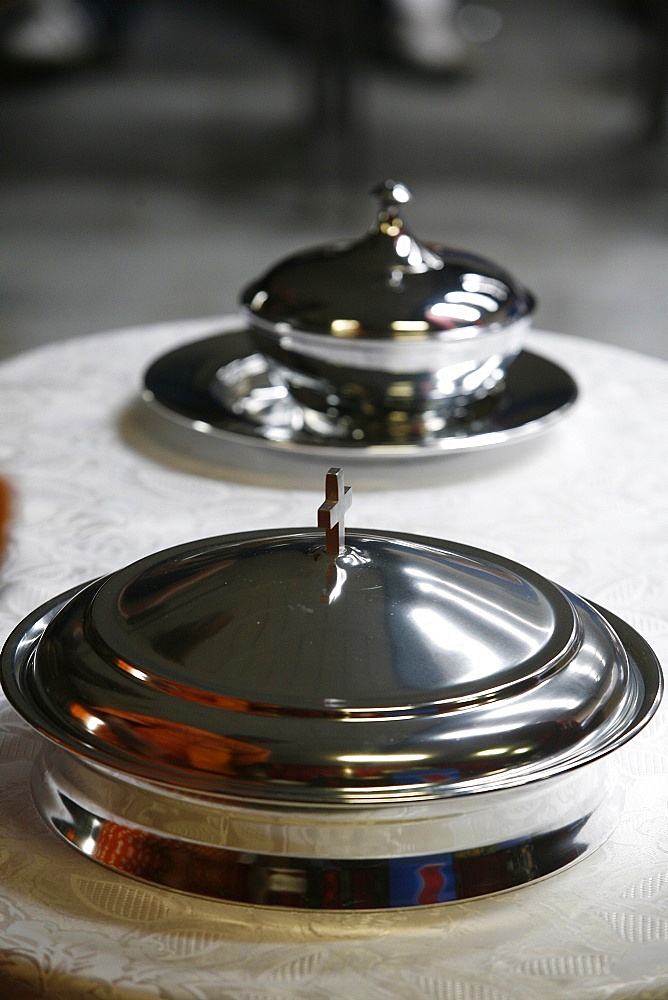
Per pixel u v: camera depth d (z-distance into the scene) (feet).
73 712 3.99
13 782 4.32
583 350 7.98
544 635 4.10
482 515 5.56
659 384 7.30
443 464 5.94
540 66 49.37
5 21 41.65
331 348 5.81
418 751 3.87
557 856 4.10
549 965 3.92
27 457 5.96
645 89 41.73
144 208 31.83
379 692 3.92
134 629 4.08
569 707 3.99
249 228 30.01
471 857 4.02
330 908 3.98
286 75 48.34
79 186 33.99
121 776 4.08
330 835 3.97
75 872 4.09
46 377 7.29
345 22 36.32
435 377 5.86
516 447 6.18
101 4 44.39
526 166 37.22
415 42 44.32
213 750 3.88
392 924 3.99
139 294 24.14
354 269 5.95
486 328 5.83
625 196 33.65
